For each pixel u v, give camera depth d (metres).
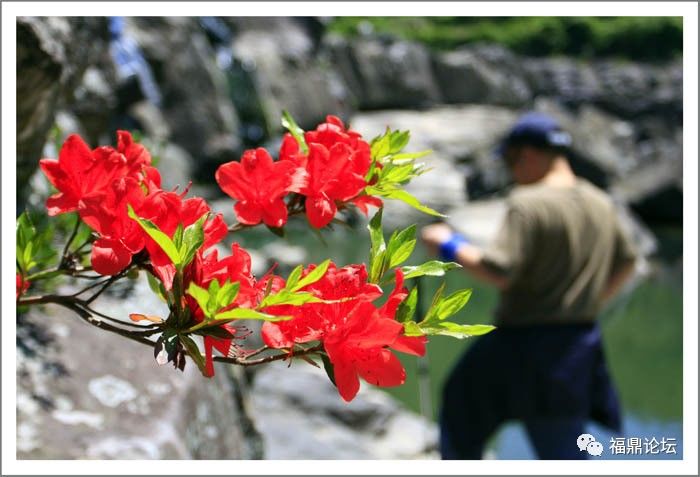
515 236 3.12
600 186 15.94
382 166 1.35
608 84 19.25
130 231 1.04
